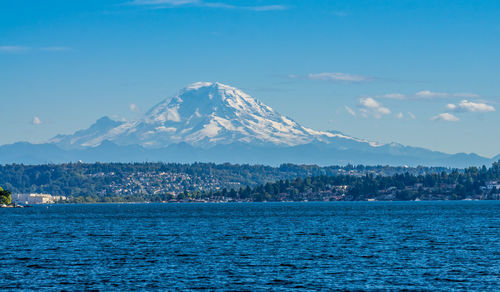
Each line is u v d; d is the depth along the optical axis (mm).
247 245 180500
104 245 183625
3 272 129000
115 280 119812
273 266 135875
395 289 110062
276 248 171250
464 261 140750
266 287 112625
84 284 115938
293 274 125312
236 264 139250
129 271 130000
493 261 140250
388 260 143750
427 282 115750
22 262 143875
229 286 113688
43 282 117812
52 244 187875
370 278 120375
